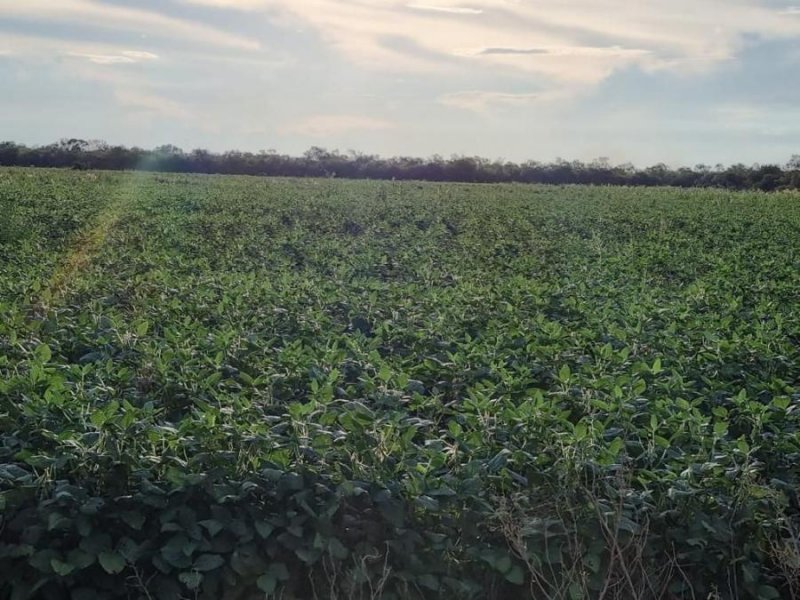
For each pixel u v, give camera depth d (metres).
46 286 12.68
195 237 21.66
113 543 5.48
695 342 9.90
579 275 16.23
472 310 11.55
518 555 5.61
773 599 5.66
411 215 30.05
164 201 32.16
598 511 5.54
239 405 6.64
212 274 14.73
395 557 5.63
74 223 25.14
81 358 8.43
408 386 7.75
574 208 34.97
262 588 5.34
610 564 5.50
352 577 5.48
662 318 11.26
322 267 17.56
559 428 6.66
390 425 6.18
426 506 5.51
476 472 5.89
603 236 26.64
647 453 6.45
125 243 20.81
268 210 30.23
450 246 22.84
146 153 72.00
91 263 16.56
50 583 5.31
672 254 21.11
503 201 38.12
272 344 9.59
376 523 5.67
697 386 8.48
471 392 7.48
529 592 5.72
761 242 24.59
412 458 6.09
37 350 7.79
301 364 8.14
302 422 6.25
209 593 5.44
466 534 5.73
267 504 5.70
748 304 14.00
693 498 5.89
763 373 8.82
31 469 5.91
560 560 5.60
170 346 8.62
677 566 5.77
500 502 5.67
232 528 5.50
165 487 5.65
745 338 9.60
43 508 5.34
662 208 36.81
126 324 9.87
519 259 18.91
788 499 6.40
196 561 5.38
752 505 5.91
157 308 10.80
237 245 19.92
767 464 6.78
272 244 20.45
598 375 8.35
